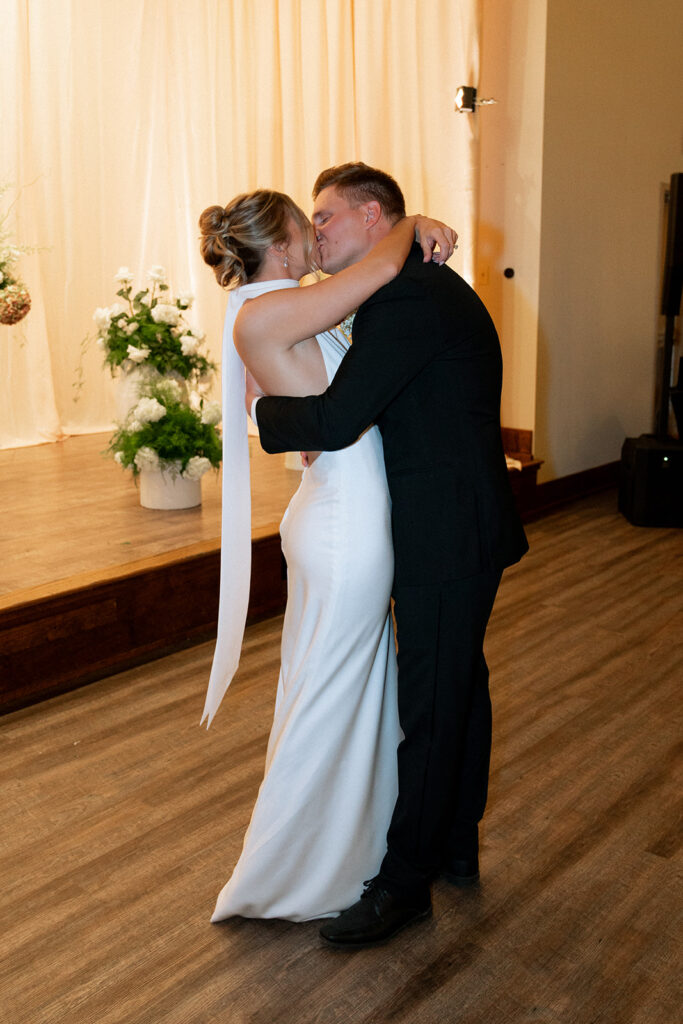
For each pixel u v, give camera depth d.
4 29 5.85
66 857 2.16
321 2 5.79
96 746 2.69
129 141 6.55
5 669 2.91
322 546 1.74
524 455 5.67
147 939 1.88
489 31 5.32
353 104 5.81
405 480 1.70
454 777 1.82
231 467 1.87
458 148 5.23
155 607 3.37
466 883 2.05
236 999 1.71
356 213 1.76
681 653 3.41
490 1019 1.66
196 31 6.37
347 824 1.82
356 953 1.83
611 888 2.05
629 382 6.58
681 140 6.68
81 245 6.42
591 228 5.79
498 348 1.75
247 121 6.22
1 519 4.08
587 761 2.62
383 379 1.57
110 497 4.53
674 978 1.76
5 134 5.93
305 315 1.61
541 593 4.13
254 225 1.69
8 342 6.06
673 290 5.41
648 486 5.29
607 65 5.66
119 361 4.56
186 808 2.37
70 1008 1.69
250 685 3.13
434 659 1.73
